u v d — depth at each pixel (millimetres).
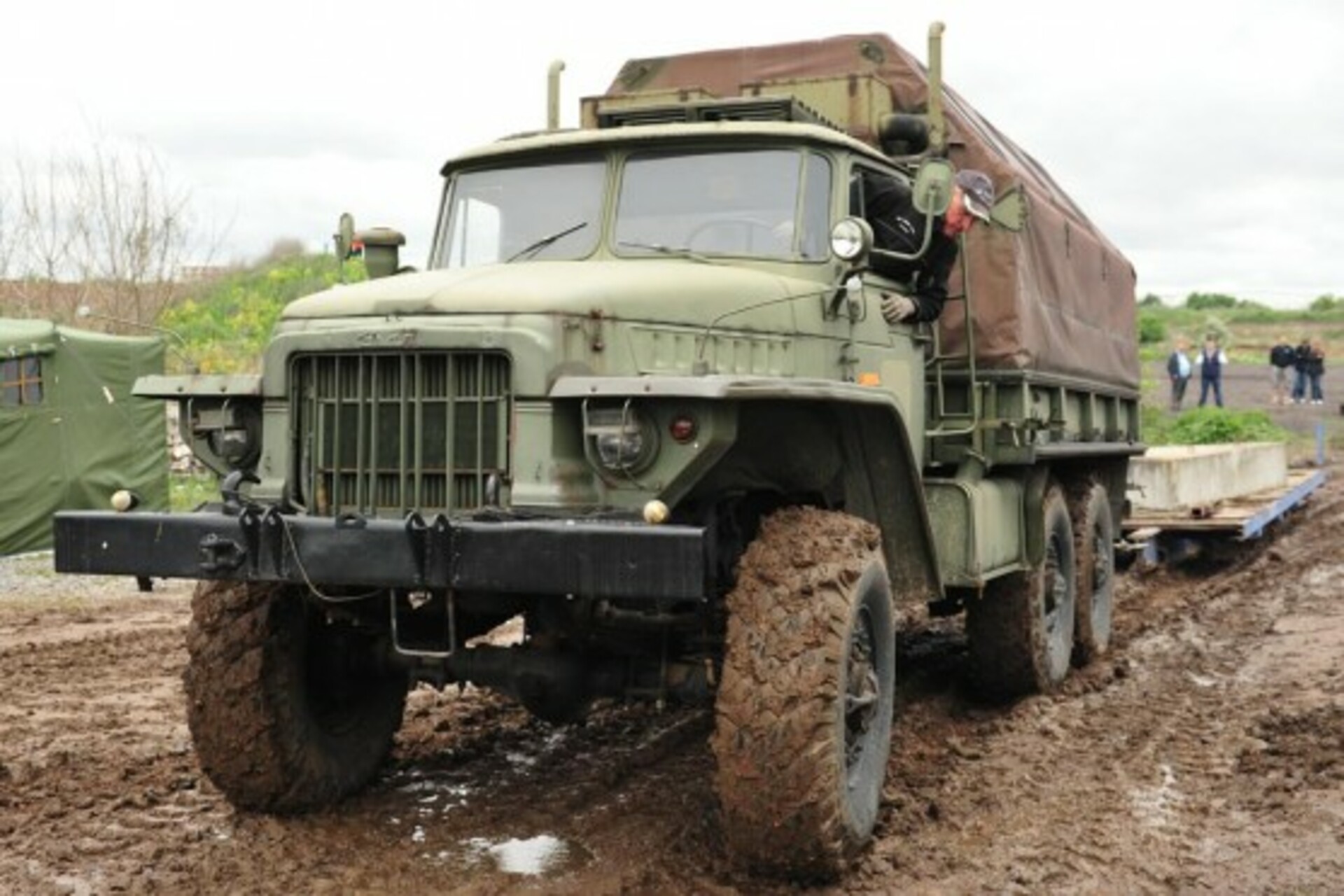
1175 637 9422
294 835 5289
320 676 5672
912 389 6531
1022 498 7508
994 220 7289
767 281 5508
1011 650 7445
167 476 14625
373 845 5211
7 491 13289
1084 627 8398
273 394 5035
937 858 5012
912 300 6277
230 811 5605
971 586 6684
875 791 5094
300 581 4648
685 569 4215
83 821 5469
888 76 7555
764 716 4527
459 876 4867
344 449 4926
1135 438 10383
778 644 4598
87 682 8172
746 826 4598
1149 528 11594
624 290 4938
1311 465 22828
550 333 4684
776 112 6363
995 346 7258
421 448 4801
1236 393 35344
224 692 5301
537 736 6801
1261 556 13094
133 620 10320
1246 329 57094
